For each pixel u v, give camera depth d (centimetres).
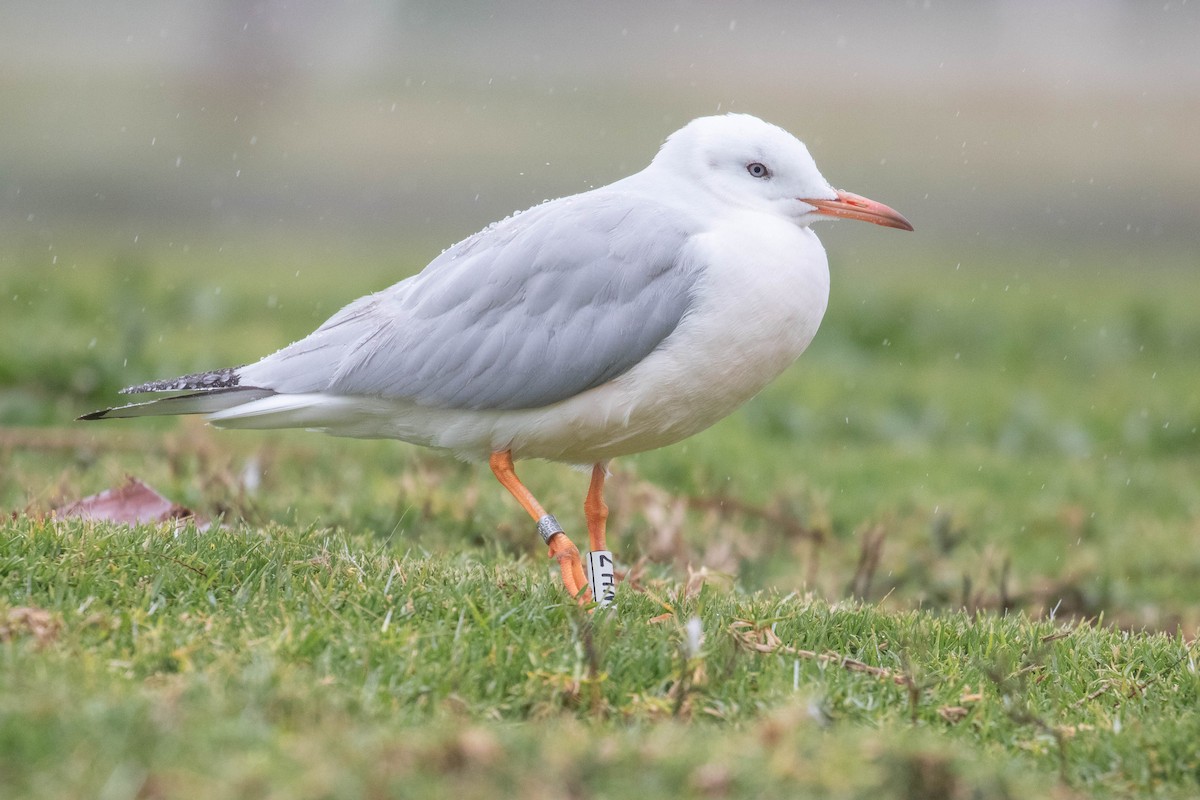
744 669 732
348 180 3781
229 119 4716
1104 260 3095
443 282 896
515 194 3581
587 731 646
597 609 799
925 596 1148
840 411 1750
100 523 873
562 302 873
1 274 2288
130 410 925
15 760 555
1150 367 2103
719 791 575
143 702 596
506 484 907
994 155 4350
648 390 878
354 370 891
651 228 884
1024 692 762
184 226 3150
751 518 1302
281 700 625
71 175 3741
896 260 3039
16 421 1448
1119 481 1546
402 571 829
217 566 807
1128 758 684
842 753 607
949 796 598
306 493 1212
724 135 925
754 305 869
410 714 648
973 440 1716
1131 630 907
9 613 696
